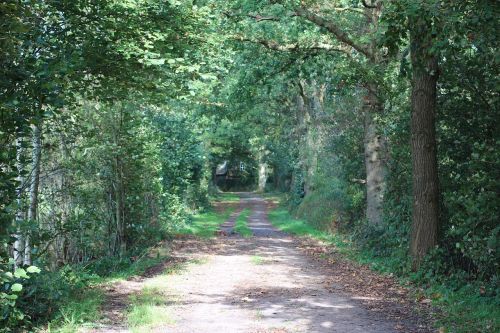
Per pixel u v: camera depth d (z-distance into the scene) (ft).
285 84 86.84
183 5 30.53
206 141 140.15
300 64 65.26
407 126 48.62
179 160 81.00
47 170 37.60
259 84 68.08
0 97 21.24
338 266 49.03
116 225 49.75
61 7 25.53
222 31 47.29
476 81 38.29
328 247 64.59
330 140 77.00
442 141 42.24
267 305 31.04
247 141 207.10
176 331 24.72
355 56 66.23
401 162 50.14
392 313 29.12
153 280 39.65
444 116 41.32
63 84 24.13
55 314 26.35
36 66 22.47
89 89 30.50
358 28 64.90
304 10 56.13
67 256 43.19
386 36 28.60
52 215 40.14
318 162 103.65
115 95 30.35
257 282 39.45
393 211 50.93
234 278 41.22
